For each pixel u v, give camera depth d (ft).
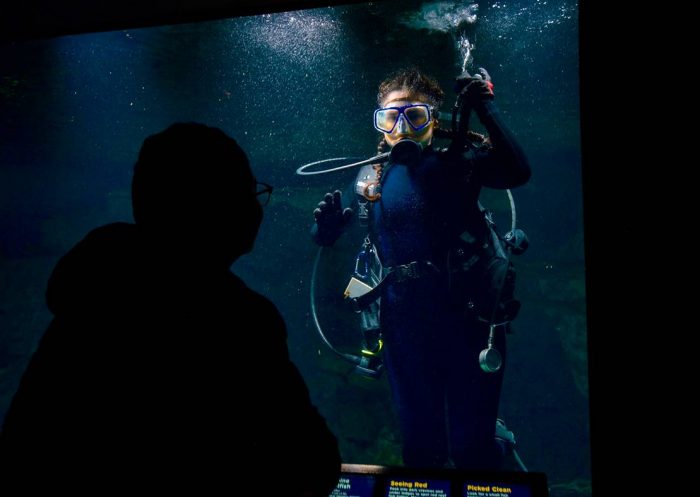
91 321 3.59
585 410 34.78
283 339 3.97
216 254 3.94
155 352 3.56
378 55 23.30
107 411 3.48
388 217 12.65
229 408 3.59
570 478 32.89
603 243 4.65
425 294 12.42
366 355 13.21
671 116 4.45
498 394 12.68
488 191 32.65
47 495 3.37
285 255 35.86
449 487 5.57
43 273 35.91
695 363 4.45
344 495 5.67
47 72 26.40
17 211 41.86
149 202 3.86
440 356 12.57
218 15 6.23
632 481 4.62
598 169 4.65
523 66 25.53
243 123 33.40
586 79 4.69
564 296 31.12
